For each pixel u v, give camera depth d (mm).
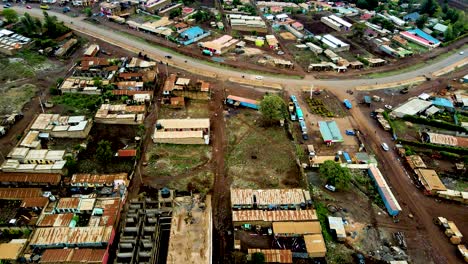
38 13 190500
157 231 73188
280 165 101562
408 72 153000
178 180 95062
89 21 184375
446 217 88625
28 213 84375
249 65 151375
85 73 135500
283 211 85188
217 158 103062
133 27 179000
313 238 79562
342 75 148250
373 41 178375
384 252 79688
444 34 183375
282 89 136250
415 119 121562
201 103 126062
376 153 107938
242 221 82375
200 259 63938
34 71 139250
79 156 100875
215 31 179875
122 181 91000
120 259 69938
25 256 72562
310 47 166125
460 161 106812
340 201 91562
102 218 80875
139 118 114062
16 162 94688
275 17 198625
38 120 109375
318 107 126562
